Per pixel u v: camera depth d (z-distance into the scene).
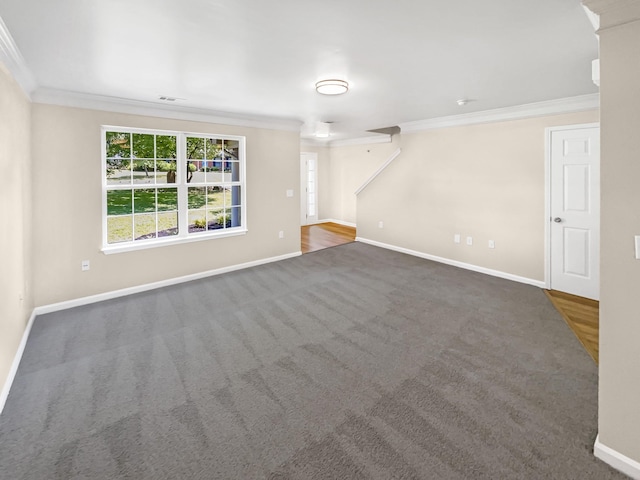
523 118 4.38
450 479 1.57
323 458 1.70
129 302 3.87
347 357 2.68
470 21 2.05
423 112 4.75
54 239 3.58
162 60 2.65
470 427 1.91
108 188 3.93
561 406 2.08
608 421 1.66
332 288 4.33
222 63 2.73
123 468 1.65
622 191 1.57
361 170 8.59
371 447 1.77
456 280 4.64
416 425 1.93
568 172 4.02
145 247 4.21
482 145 4.88
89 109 3.71
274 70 2.89
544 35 2.25
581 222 3.96
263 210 5.41
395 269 5.18
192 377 2.42
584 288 3.98
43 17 1.96
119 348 2.83
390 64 2.76
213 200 5.11
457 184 5.24
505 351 2.76
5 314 2.27
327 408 2.08
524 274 4.53
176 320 3.39
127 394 2.23
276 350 2.79
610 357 1.64
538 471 1.62
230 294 4.12
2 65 2.29
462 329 3.16
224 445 1.79
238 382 2.35
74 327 3.22
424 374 2.44
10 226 2.46
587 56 2.62
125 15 1.94
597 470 1.62
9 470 1.63
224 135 4.85
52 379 2.39
